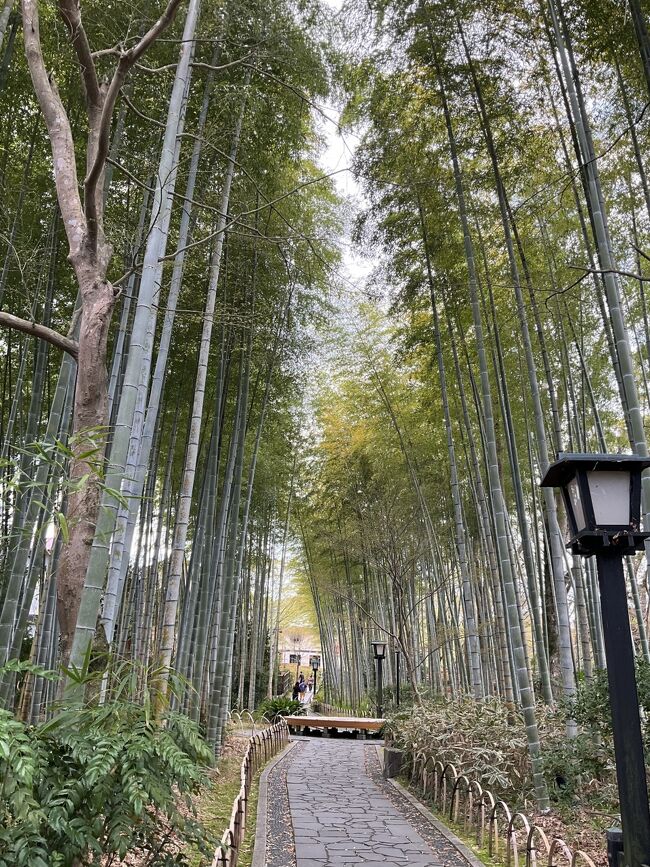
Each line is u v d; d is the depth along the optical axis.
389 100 6.71
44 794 1.96
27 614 5.57
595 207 4.43
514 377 8.63
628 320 7.63
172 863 2.37
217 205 6.23
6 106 5.70
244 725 11.77
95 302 3.06
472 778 5.39
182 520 5.18
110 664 2.54
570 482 2.53
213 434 7.34
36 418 5.46
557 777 5.09
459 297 7.64
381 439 10.81
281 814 5.48
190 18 3.92
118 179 6.32
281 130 6.82
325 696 20.86
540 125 6.38
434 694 9.77
